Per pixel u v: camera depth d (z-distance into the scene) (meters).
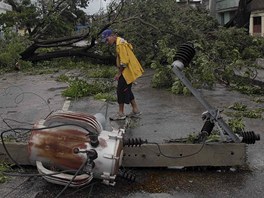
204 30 15.97
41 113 7.84
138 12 14.78
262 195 4.00
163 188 4.20
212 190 4.13
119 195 4.04
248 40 16.61
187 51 4.50
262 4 21.20
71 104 8.70
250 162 4.91
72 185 3.90
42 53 18.92
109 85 10.61
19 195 4.03
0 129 6.56
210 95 9.88
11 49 16.98
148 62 15.29
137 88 11.13
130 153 4.57
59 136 3.93
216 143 4.54
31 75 14.91
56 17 19.05
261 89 10.22
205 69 10.14
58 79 13.13
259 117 7.36
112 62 17.52
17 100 9.36
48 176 3.94
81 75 14.05
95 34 16.27
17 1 26.55
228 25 22.14
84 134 3.92
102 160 3.84
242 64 11.45
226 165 4.55
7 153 4.51
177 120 7.12
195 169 4.67
